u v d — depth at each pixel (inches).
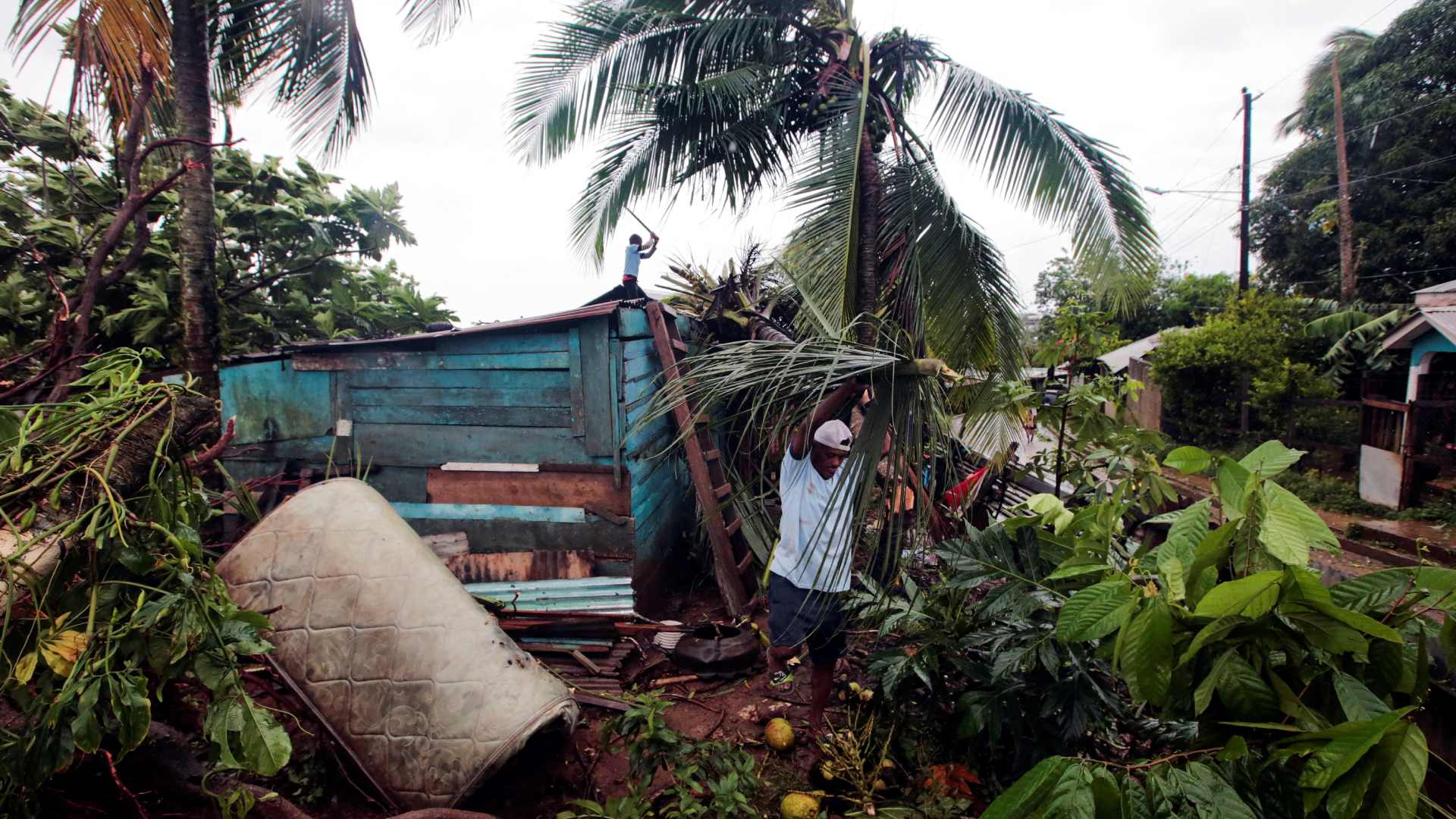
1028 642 89.1
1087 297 139.6
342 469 183.9
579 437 171.3
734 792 95.2
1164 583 63.6
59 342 106.3
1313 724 55.0
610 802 93.1
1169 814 51.6
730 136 266.5
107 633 66.0
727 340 249.1
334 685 95.3
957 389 201.3
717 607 197.8
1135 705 93.1
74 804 74.4
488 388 175.3
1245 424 477.7
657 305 184.9
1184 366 512.7
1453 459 327.6
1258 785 56.9
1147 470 110.5
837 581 113.0
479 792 98.9
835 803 103.6
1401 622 58.2
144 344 229.1
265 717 69.7
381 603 97.1
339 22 231.8
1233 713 58.3
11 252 230.8
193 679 93.9
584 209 300.2
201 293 196.2
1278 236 693.9
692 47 262.5
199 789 80.3
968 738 101.0
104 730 64.9
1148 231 243.3
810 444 118.0
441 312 326.6
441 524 180.4
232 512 180.2
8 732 65.1
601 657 154.5
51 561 67.8
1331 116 637.9
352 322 302.2
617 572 172.6
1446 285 382.3
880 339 100.3
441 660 93.5
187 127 192.7
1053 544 92.4
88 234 237.0
